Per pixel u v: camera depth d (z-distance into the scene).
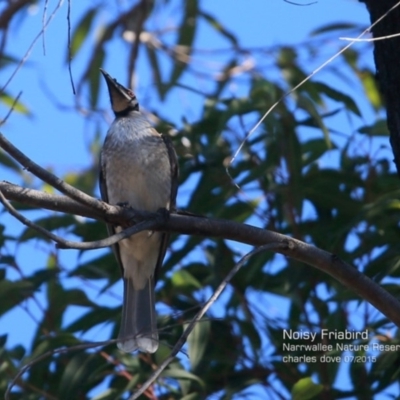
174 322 9.94
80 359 9.52
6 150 6.41
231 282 10.34
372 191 10.73
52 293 10.16
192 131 11.09
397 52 7.73
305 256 7.18
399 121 7.67
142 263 10.14
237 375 9.92
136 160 10.37
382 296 7.18
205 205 10.70
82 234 10.60
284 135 10.57
